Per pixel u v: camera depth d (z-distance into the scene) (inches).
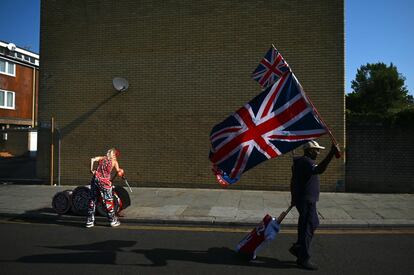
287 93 230.7
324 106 455.2
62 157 540.1
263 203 390.9
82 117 532.7
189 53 495.8
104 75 525.3
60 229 308.7
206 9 490.3
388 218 321.7
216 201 402.0
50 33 546.3
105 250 248.1
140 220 331.0
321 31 456.8
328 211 348.5
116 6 521.3
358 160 455.8
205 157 490.0
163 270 210.4
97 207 342.0
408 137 445.4
